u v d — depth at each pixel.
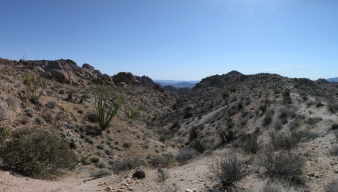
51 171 13.15
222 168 8.66
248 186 7.96
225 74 120.00
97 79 86.50
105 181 10.08
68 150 15.52
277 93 47.19
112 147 27.36
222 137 26.44
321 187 7.65
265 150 11.16
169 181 9.15
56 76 66.50
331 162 9.73
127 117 48.75
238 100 50.75
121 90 86.69
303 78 79.25
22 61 73.31
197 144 26.38
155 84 114.62
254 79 87.88
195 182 8.72
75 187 9.48
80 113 34.12
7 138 13.44
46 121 25.17
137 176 9.82
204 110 59.69
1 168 11.19
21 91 28.73
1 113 20.36
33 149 12.37
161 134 47.94
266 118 30.12
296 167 8.74
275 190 7.29
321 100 34.50
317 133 16.98
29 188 8.92
